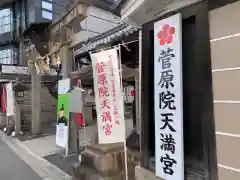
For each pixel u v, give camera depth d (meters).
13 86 11.68
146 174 3.29
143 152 3.44
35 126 11.30
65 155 7.09
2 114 13.91
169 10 3.04
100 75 4.06
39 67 11.91
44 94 16.70
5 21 22.03
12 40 21.02
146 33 3.39
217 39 2.43
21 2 20.72
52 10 19.12
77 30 8.59
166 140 2.82
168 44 2.80
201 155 2.66
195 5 2.66
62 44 8.41
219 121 2.41
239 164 2.21
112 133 3.95
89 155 4.71
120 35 7.04
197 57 2.66
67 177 5.21
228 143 2.31
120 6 3.55
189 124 2.81
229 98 2.31
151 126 3.33
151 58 3.32
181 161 2.63
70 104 6.57
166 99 2.81
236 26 2.26
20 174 5.56
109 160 4.34
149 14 3.33
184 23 2.85
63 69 8.34
